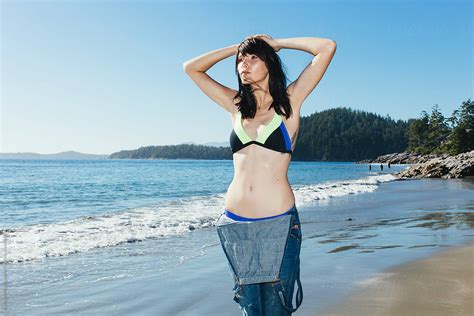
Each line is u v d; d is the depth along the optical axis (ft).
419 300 15.37
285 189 8.26
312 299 15.64
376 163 501.97
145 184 115.75
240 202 8.18
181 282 18.53
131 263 22.07
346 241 27.91
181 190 93.66
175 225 35.14
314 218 40.29
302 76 8.87
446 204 53.78
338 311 14.35
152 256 23.79
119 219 38.73
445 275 18.79
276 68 8.45
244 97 8.52
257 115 8.53
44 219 46.03
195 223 36.32
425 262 21.38
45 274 19.89
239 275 8.05
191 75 9.57
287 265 7.99
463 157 152.05
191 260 22.77
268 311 7.97
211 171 223.71
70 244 26.89
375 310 14.38
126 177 156.56
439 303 14.98
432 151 411.54
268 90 8.46
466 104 338.13
